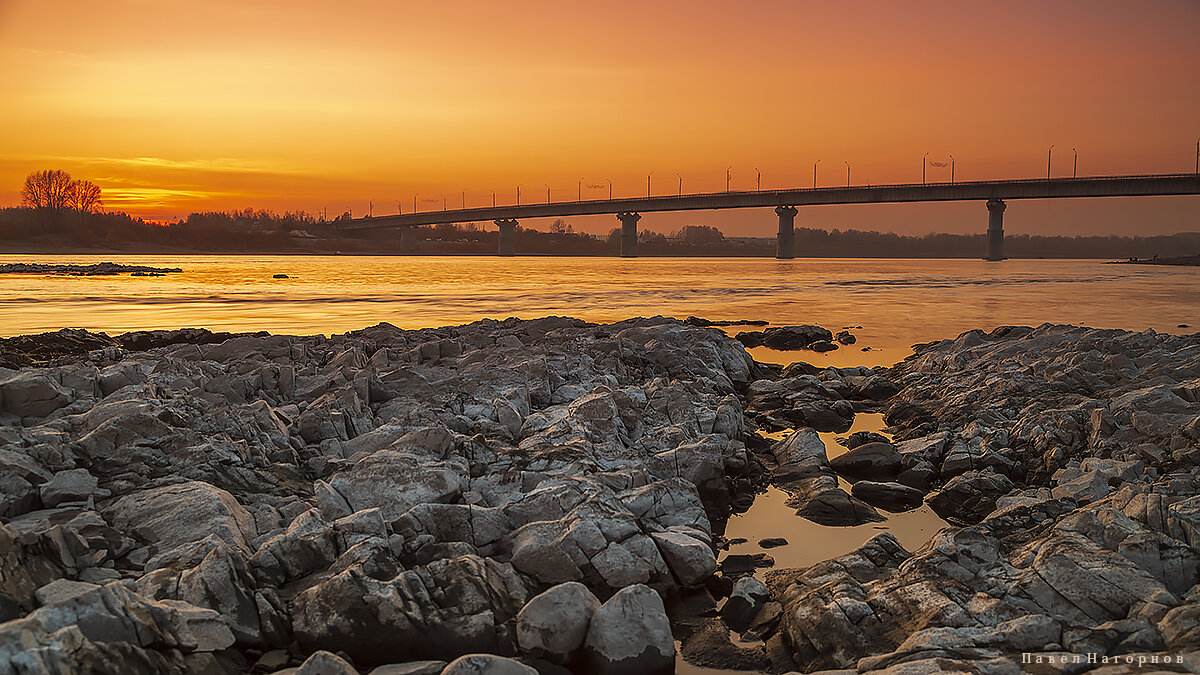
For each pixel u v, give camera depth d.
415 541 10.50
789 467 16.81
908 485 16.17
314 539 9.94
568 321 36.19
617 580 10.30
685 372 25.23
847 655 8.65
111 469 12.05
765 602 10.33
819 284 95.25
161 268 118.62
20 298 59.25
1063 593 8.98
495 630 8.80
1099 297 73.38
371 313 51.16
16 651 6.60
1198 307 61.06
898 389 25.89
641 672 8.55
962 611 8.87
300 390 19.14
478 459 14.06
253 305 56.09
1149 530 10.20
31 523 10.16
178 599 8.58
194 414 14.32
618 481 13.33
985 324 48.72
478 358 24.70
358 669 8.42
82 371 16.80
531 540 10.55
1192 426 15.10
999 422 18.56
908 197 174.25
